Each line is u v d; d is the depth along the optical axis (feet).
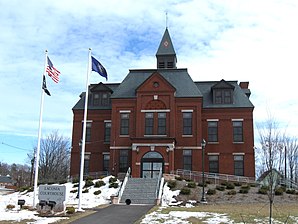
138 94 154.71
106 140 164.86
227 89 162.61
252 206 96.78
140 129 151.23
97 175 154.20
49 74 92.43
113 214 78.02
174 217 71.61
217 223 64.80
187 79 163.73
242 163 153.69
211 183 131.54
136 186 118.83
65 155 277.64
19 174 431.43
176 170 145.18
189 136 152.25
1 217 73.05
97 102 171.32
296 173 205.98
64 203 81.46
